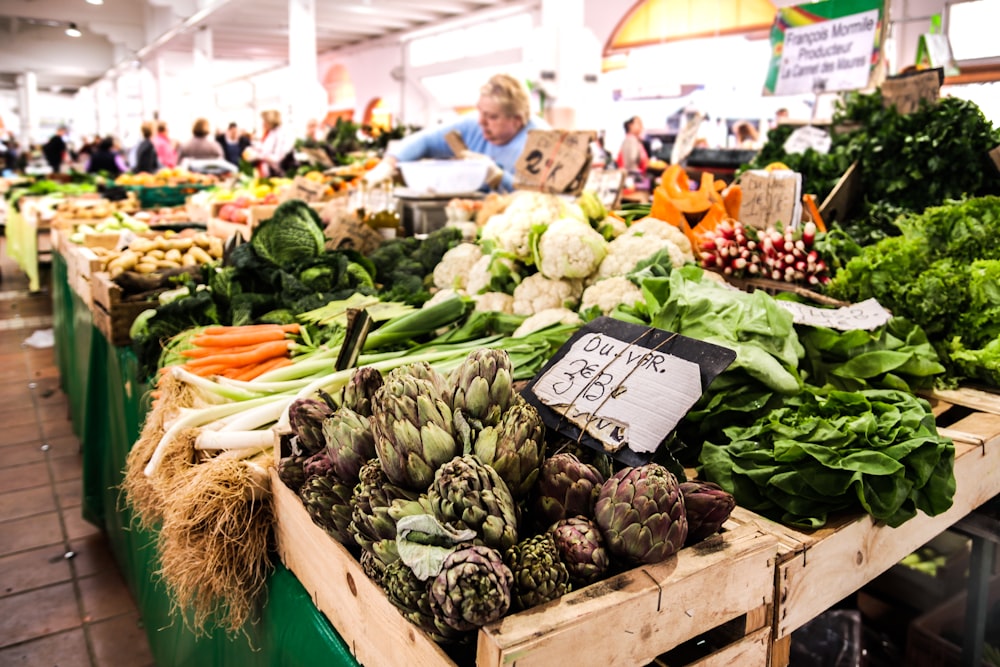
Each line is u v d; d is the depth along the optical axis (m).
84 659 2.63
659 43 9.38
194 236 4.39
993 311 2.05
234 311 2.61
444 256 2.96
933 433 1.49
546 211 2.55
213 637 1.85
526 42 11.49
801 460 1.42
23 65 24.42
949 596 2.17
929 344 2.00
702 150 5.39
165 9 17.45
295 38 12.02
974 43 5.67
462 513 1.00
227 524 1.48
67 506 3.71
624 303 2.06
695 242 2.77
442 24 13.44
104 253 3.98
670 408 1.24
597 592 0.99
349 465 1.22
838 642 2.04
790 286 2.45
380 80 16.27
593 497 1.11
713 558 1.08
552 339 1.95
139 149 11.01
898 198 3.45
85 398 3.59
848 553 1.36
